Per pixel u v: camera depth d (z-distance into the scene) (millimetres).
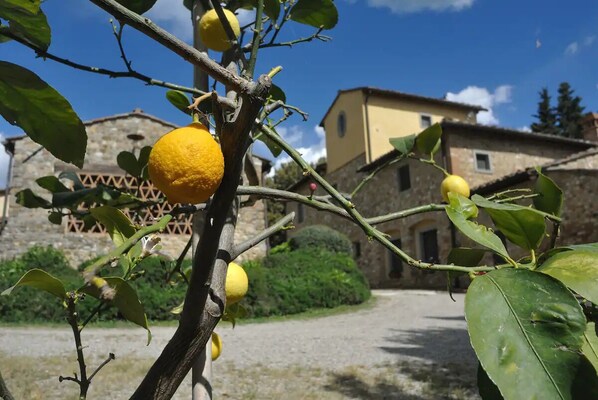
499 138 15555
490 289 781
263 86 745
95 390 4809
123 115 13688
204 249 854
